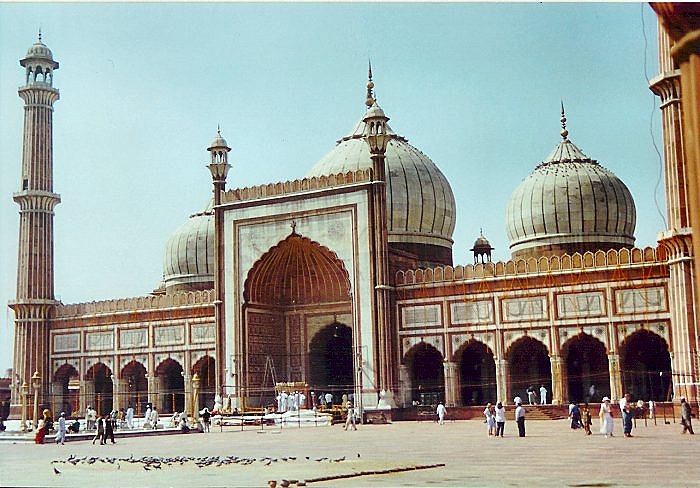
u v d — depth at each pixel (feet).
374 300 68.59
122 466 31.30
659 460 28.48
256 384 75.00
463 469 26.89
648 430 46.44
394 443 41.73
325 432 55.36
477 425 57.62
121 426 66.64
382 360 67.56
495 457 31.37
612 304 60.34
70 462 33.68
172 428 62.23
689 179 6.26
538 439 41.75
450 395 65.92
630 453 31.63
